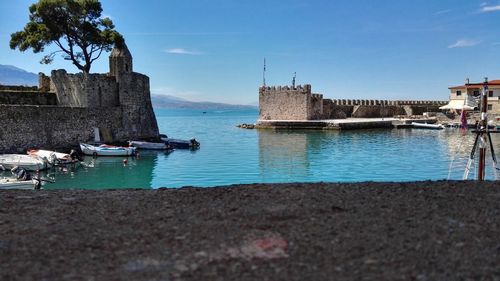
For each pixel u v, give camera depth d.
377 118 106.12
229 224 8.27
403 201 9.70
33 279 5.96
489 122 84.00
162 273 6.11
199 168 40.19
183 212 9.20
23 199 10.71
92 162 43.91
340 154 49.12
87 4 58.00
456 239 7.32
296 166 40.75
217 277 5.95
